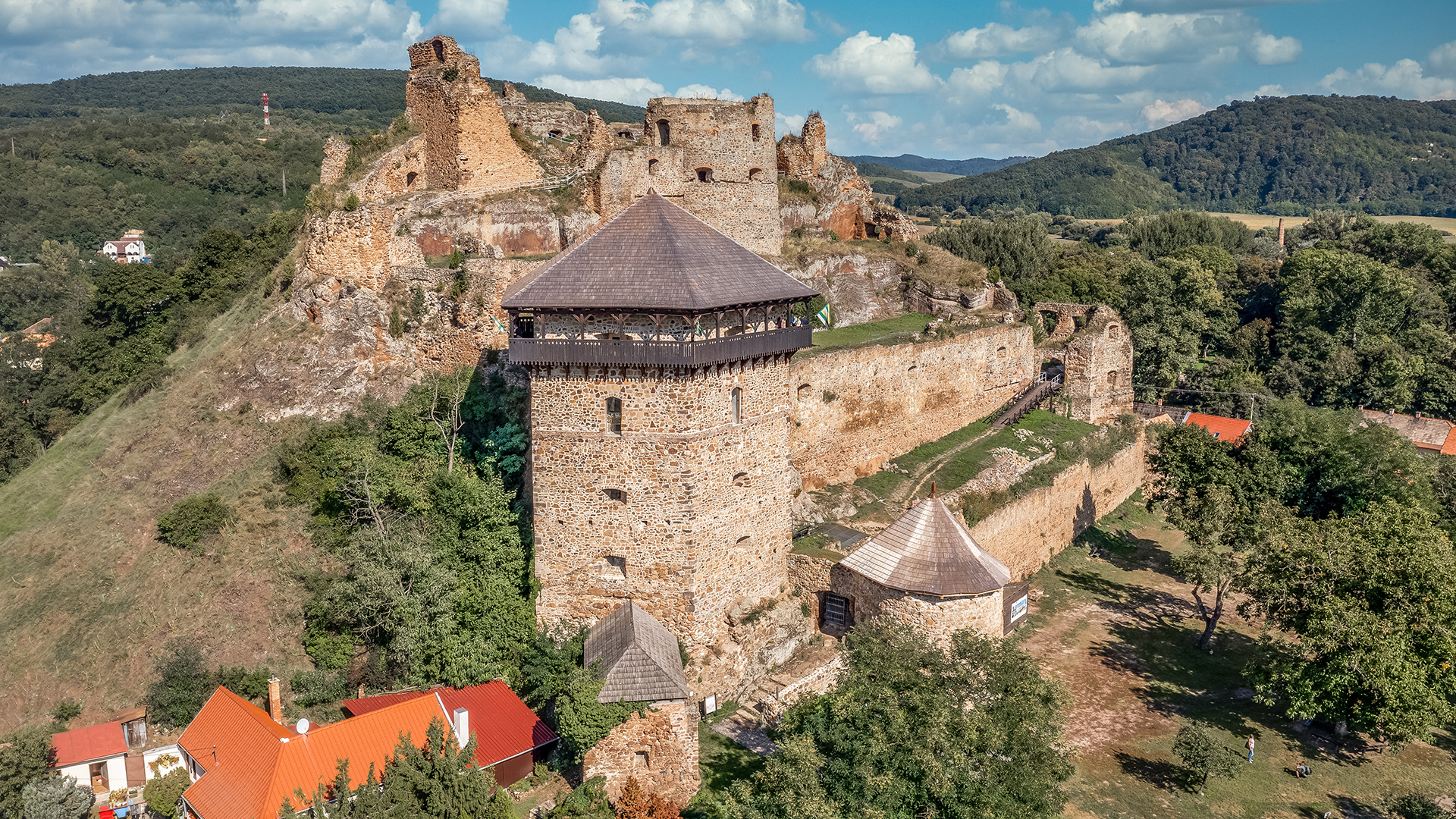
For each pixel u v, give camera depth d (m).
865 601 42.66
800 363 51.91
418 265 54.69
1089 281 98.88
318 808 28.66
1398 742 38.47
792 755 29.67
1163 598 55.19
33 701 39.94
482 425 48.41
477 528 43.66
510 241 60.34
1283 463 60.81
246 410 52.31
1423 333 97.50
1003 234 106.56
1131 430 72.81
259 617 42.34
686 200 65.56
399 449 48.06
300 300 55.66
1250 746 39.91
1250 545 49.25
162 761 37.81
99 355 63.75
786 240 72.88
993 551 51.41
